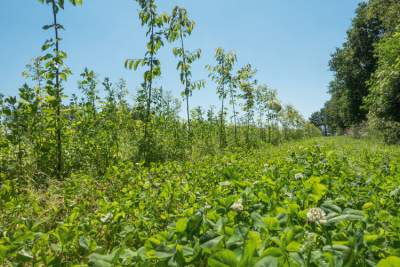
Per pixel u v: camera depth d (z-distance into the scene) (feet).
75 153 25.79
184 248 6.33
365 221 8.36
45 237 8.07
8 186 15.70
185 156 34.45
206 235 6.55
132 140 32.60
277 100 84.48
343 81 141.49
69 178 20.56
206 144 42.50
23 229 9.37
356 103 136.15
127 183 18.29
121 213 10.29
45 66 22.38
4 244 7.86
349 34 133.59
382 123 72.49
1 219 12.24
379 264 4.89
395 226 8.50
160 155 31.40
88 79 29.78
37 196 16.22
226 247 6.37
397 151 40.22
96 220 10.61
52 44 22.39
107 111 33.12
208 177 17.53
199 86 39.42
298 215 8.06
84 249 7.84
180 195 13.70
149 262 6.20
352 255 5.71
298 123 138.21
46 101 22.38
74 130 26.32
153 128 32.83
